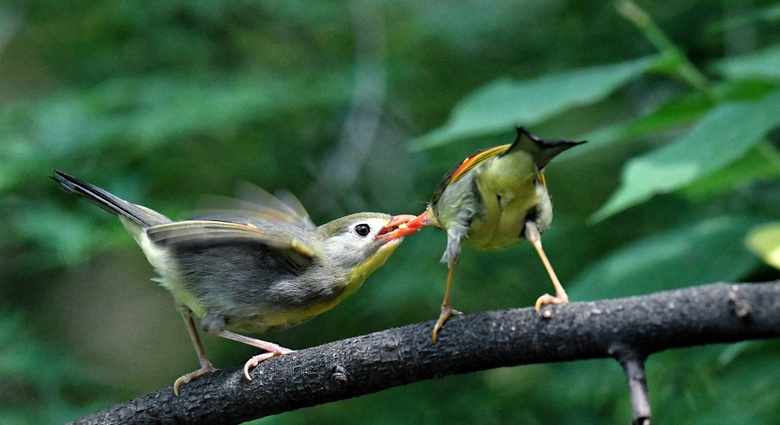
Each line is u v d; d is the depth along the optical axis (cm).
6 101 1571
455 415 1181
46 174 1195
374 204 1325
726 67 799
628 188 641
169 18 1452
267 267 701
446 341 516
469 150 1304
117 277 1552
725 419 939
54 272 1497
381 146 1420
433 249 1233
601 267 766
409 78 1445
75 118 1248
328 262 721
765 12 799
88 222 1155
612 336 461
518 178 539
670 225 1212
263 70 1481
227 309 698
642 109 1369
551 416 1154
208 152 1409
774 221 734
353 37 1541
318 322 1295
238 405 605
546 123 1422
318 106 1375
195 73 1423
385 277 1222
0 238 1209
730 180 781
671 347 454
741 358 771
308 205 1317
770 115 631
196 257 701
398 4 1520
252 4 1437
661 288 712
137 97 1328
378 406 1204
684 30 1327
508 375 1230
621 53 1370
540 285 1213
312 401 580
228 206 923
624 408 1098
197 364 1398
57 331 1450
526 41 1456
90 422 642
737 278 688
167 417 623
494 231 580
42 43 1544
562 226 1231
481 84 1462
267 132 1410
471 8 1505
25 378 1121
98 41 1493
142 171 1273
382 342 541
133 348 1493
